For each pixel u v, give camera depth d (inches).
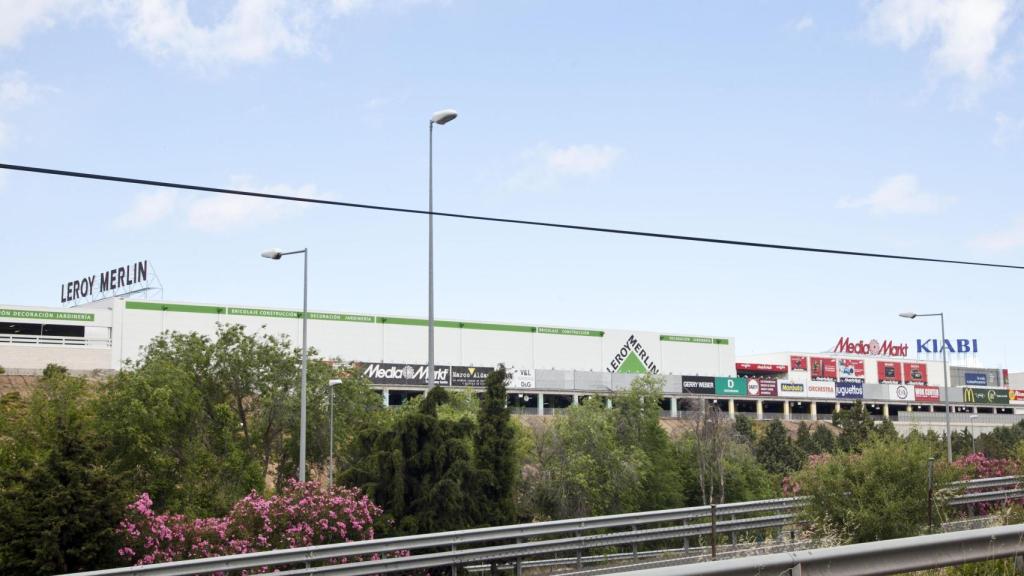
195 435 1448.1
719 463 1844.2
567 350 3949.3
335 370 1840.6
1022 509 573.0
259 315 3181.6
